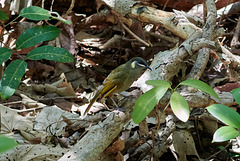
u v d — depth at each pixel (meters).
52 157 5.66
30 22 8.92
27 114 7.07
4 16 6.03
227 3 10.16
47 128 6.55
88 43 10.77
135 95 6.13
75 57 9.62
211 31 6.91
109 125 5.18
